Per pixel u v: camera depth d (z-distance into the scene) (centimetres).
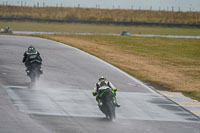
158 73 9656
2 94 6119
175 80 8856
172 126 4928
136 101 6316
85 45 14725
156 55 13812
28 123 4588
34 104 5622
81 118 5022
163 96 6919
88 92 6744
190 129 4841
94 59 10981
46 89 6756
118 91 7025
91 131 4409
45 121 4734
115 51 13812
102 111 5062
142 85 7812
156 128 4769
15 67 8806
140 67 10394
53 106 5588
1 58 9938
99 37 19212
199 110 6003
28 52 7081
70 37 17962
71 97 6269
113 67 9825
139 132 4525
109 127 4641
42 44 13812
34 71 6962
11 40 14575
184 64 12038
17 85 6925
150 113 5581
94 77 8250
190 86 8238
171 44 18438
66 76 8144
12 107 5350
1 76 7650
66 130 4381
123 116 5291
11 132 4162
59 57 10812
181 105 6294
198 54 15425
